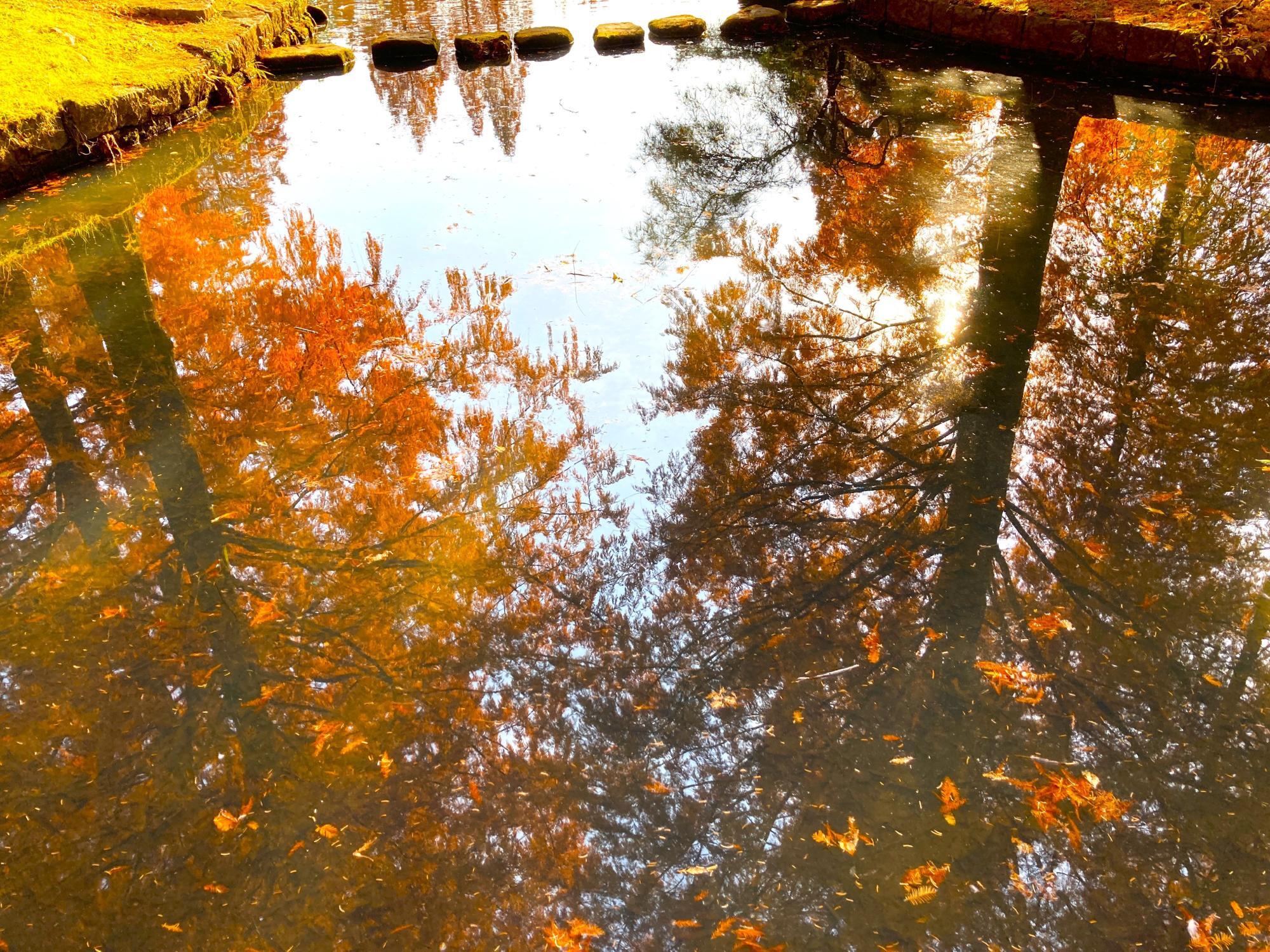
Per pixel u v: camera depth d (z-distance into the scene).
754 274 4.69
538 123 7.10
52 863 2.16
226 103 7.79
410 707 2.52
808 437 3.48
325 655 2.68
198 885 2.11
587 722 2.46
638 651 2.66
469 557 3.01
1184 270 4.46
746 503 3.19
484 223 5.41
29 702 2.55
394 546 3.06
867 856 2.12
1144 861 2.09
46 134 6.12
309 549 3.06
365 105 7.71
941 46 8.21
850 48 8.38
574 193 5.81
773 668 2.59
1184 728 2.38
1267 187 5.19
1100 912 1.99
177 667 2.65
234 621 2.79
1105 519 3.02
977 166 5.77
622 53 8.84
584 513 3.17
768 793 2.27
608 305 4.47
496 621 2.78
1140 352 3.87
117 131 6.65
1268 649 2.57
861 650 2.63
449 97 7.82
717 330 4.21
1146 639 2.62
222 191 6.00
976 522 3.04
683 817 2.22
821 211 5.34
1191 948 1.91
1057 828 2.15
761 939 1.96
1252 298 4.19
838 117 6.76
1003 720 2.41
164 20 8.21
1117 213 5.03
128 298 4.66
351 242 5.21
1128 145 5.83
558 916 2.01
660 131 6.78
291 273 4.86
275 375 4.00
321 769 2.36
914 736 2.38
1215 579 2.78
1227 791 2.23
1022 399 3.60
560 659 2.65
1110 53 7.03
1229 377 3.67
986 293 4.36
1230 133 5.92
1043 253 4.68
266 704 2.53
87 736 2.46
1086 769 2.29
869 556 2.94
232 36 8.16
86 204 5.80
